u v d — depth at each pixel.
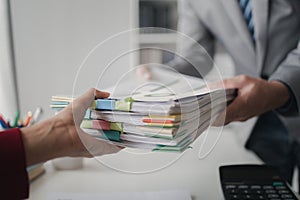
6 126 0.64
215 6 0.94
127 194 0.54
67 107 0.43
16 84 0.75
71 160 0.65
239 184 0.55
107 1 0.77
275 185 0.55
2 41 0.72
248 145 0.92
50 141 0.40
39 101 0.77
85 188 0.58
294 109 0.71
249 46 0.91
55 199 0.52
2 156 0.37
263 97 0.64
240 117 0.62
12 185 0.38
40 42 0.77
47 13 0.76
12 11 0.74
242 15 0.91
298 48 0.81
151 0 1.59
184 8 1.09
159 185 0.59
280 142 0.92
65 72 0.77
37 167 0.62
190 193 0.56
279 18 0.87
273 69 0.90
